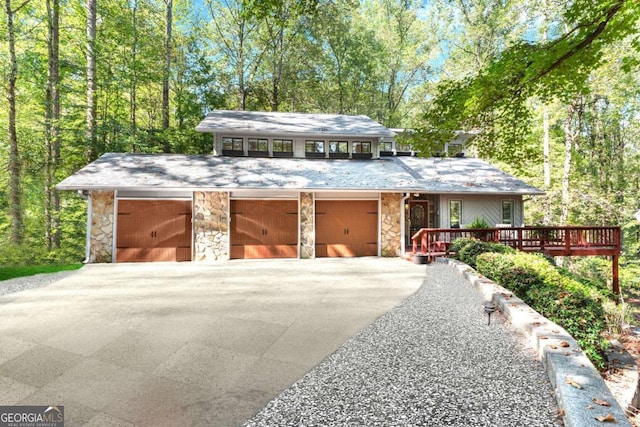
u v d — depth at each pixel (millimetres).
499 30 21734
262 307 6262
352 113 28547
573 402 2730
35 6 17219
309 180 12867
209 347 4445
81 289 7660
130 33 18922
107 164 13023
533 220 23516
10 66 14641
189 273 9727
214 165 13750
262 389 3410
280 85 25328
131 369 3840
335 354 4227
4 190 15383
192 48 23188
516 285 6652
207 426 2824
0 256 13211
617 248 13352
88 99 16078
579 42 7016
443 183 14766
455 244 11523
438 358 4070
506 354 4152
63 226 16500
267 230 12812
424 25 26656
